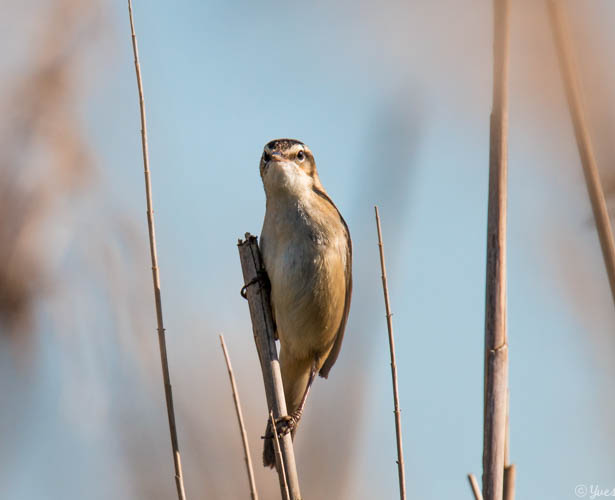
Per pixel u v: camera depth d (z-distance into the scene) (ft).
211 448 35.06
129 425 34.60
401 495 21.09
